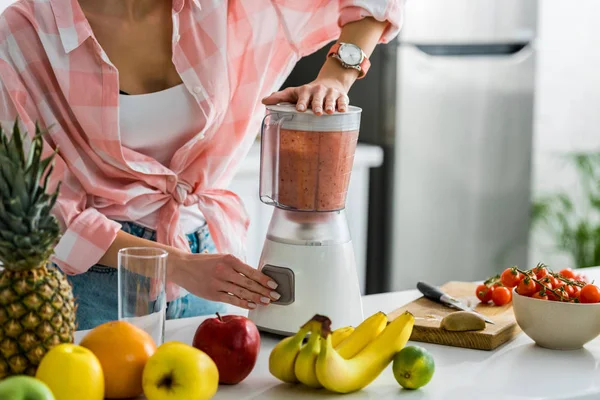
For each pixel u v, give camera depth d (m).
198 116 1.76
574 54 4.12
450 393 1.27
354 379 1.23
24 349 1.14
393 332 1.28
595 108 4.21
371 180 3.65
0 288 1.14
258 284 1.52
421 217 3.67
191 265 1.56
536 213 4.06
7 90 1.64
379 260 3.69
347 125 1.47
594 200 4.07
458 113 3.63
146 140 1.76
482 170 3.74
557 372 1.38
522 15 3.68
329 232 1.51
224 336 1.26
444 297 1.68
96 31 1.72
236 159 1.90
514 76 3.69
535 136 4.12
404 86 3.51
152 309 1.30
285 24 1.86
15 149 1.09
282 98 1.54
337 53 1.74
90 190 1.73
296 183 1.49
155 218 1.81
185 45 1.73
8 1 2.94
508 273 1.71
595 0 4.10
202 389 1.15
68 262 1.65
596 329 1.47
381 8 1.80
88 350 1.15
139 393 1.20
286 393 1.26
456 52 3.59
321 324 1.24
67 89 1.67
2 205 1.10
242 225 1.94
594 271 1.99
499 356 1.46
